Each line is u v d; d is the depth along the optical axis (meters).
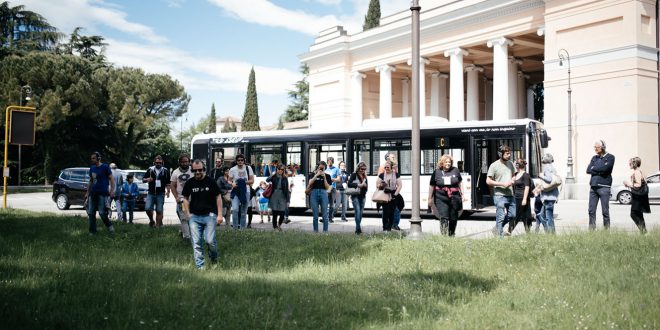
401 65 50.75
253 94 85.62
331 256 11.20
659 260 9.40
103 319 6.30
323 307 7.02
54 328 5.97
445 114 53.19
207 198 10.26
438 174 13.56
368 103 55.19
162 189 17.25
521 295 7.67
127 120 62.84
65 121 58.38
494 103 40.56
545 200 14.16
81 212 26.69
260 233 14.77
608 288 7.65
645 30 32.06
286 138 24.39
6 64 54.81
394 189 15.77
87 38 67.88
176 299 7.35
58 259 10.84
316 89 56.72
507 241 11.75
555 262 9.73
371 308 7.05
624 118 31.64
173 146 81.44
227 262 10.80
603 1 32.62
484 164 20.73
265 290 7.99
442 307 7.11
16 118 23.70
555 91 34.81
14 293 7.32
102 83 62.00
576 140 33.66
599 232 12.41
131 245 13.16
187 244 13.35
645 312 6.35
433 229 18.02
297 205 23.77
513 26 39.31
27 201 36.91
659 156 32.16
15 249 11.84
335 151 23.44
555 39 35.03
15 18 63.41
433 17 44.25
